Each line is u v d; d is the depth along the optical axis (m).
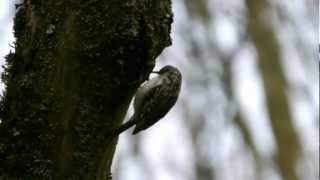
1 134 8.62
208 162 19.67
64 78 8.66
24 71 8.74
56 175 8.55
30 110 8.61
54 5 8.77
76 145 8.64
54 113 8.60
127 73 8.89
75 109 8.66
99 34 8.73
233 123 20.02
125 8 8.79
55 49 8.70
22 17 9.05
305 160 18.69
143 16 8.91
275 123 19.12
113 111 8.89
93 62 8.73
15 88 8.70
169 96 11.08
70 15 8.73
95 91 8.75
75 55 8.70
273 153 19.02
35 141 8.55
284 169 18.67
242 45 20.41
